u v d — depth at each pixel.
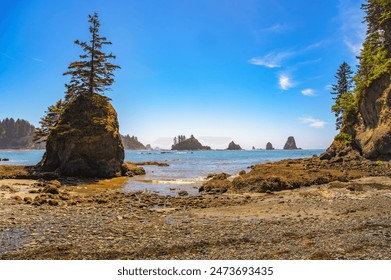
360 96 50.41
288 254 10.12
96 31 43.75
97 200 21.28
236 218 15.93
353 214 16.17
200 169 53.22
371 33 55.91
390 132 42.47
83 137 38.81
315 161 47.22
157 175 43.09
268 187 25.52
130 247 10.95
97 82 44.06
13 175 35.97
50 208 18.05
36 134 43.94
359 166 39.59
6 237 11.98
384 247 10.45
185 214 17.05
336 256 9.75
